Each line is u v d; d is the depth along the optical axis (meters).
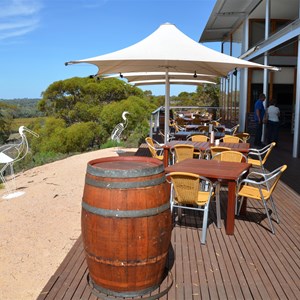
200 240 3.54
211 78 9.48
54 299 2.52
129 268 2.45
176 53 5.30
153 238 2.46
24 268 3.65
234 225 3.93
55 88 25.03
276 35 9.20
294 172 6.87
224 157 4.93
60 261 3.80
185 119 13.44
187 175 3.49
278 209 4.61
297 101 8.37
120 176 2.37
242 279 2.81
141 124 19.14
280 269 2.97
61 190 6.99
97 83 25.36
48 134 20.09
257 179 6.17
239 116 14.48
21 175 9.45
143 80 9.87
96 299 2.52
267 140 10.73
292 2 11.27
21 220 5.20
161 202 2.49
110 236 2.40
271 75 13.40
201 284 2.73
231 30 16.84
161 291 2.60
